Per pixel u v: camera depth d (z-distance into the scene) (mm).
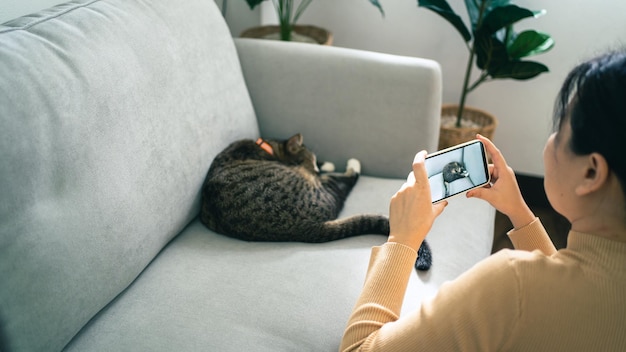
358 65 1534
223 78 1426
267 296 1062
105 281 1003
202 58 1354
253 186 1285
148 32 1195
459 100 2283
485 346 601
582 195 586
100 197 992
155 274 1138
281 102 1606
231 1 2326
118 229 1028
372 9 2236
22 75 899
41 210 885
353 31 2320
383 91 1526
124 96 1075
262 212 1249
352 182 1514
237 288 1083
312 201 1309
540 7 1978
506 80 2152
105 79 1038
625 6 1877
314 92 1572
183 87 1260
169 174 1188
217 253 1211
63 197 931
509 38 1865
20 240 841
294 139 1488
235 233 1259
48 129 910
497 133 2275
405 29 2232
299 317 1018
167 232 1199
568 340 571
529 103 2162
